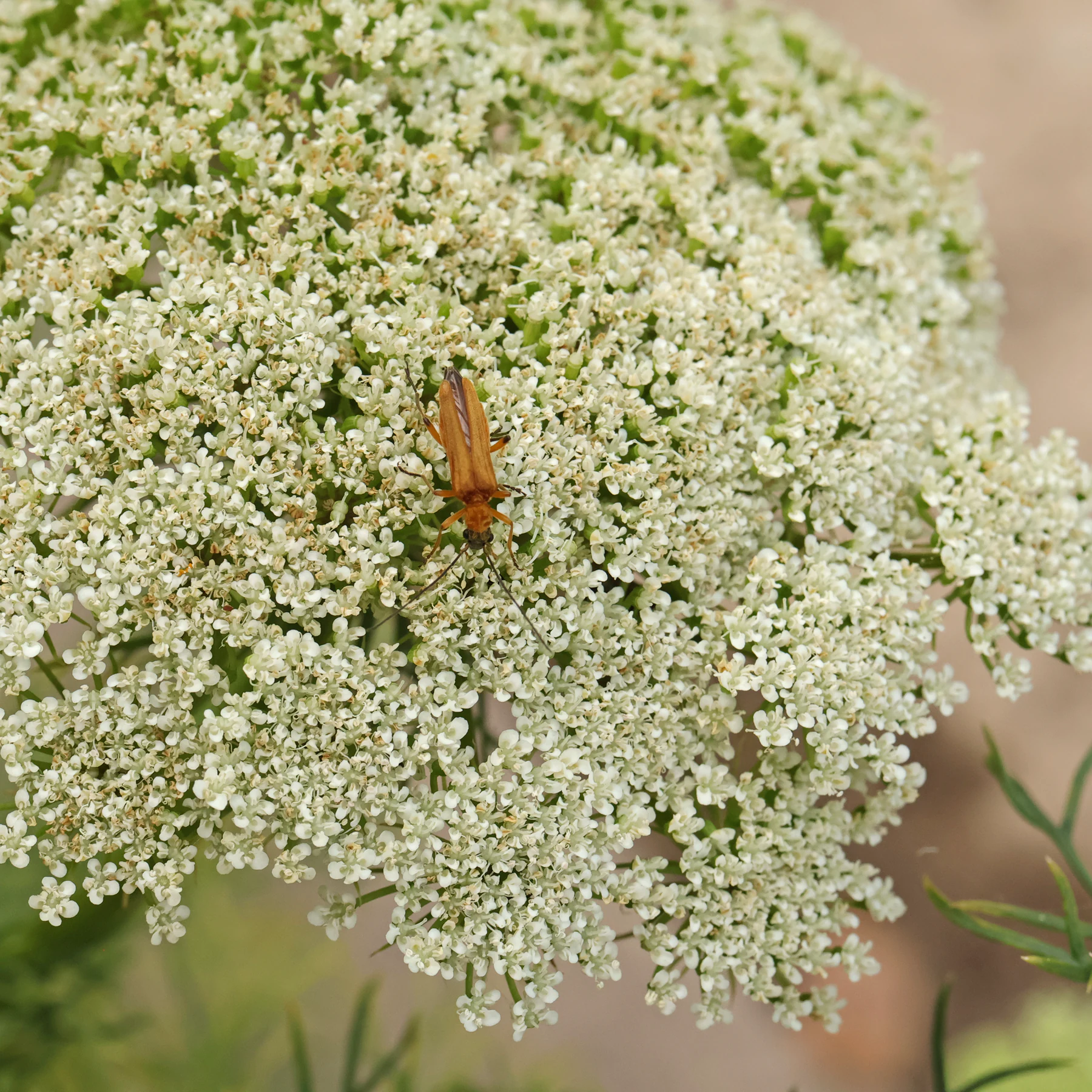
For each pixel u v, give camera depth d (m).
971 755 0.30
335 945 0.21
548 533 0.17
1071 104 0.37
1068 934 0.17
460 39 0.18
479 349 0.17
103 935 0.18
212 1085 0.19
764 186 0.19
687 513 0.17
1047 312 0.35
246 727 0.16
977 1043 0.26
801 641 0.17
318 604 0.17
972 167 0.19
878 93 0.20
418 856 0.16
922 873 0.29
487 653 0.17
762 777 0.17
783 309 0.17
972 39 0.38
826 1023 0.17
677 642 0.17
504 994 0.24
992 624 0.18
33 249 0.17
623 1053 0.28
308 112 0.18
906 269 0.18
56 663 0.17
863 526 0.17
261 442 0.16
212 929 0.20
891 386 0.17
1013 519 0.17
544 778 0.17
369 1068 0.20
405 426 0.17
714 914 0.17
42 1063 0.18
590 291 0.17
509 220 0.17
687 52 0.19
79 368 0.17
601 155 0.18
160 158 0.17
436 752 0.17
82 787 0.16
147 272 0.19
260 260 0.17
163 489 0.16
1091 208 0.36
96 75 0.18
